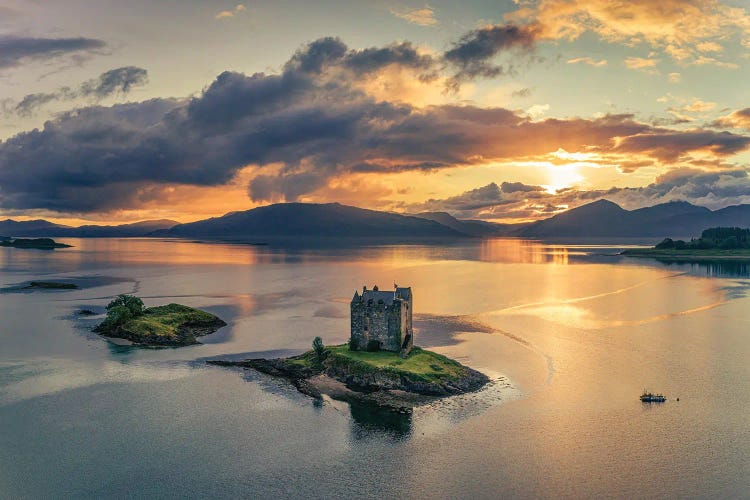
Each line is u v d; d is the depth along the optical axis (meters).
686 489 69.50
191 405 97.25
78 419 90.94
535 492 69.12
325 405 97.19
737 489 69.38
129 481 71.62
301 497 68.25
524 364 120.19
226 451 79.81
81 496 68.19
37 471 74.00
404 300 120.62
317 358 118.62
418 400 99.06
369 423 89.56
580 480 71.75
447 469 74.75
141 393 103.31
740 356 126.50
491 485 70.75
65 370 117.62
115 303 159.38
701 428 86.50
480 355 127.38
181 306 170.25
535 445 81.25
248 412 94.12
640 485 70.50
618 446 80.88
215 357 128.00
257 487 70.44
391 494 68.94
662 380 109.19
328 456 78.50
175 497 68.06
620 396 100.62
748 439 82.75
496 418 91.12
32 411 94.31
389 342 118.50
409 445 81.81
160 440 83.31
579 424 88.50
